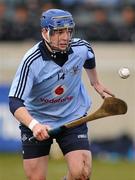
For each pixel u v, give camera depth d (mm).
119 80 48156
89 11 52375
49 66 19391
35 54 19281
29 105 20328
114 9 53156
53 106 20188
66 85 19828
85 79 46562
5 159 41312
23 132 20391
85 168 19609
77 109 20359
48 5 52000
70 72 19703
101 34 49906
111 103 18266
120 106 18250
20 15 51562
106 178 33531
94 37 49781
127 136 45906
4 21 50875
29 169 20516
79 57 19828
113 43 49156
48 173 35281
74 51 19703
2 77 47875
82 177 19609
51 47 19266
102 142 44281
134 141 46156
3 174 34469
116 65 48375
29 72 19156
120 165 39688
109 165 39625
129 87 48125
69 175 20203
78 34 49906
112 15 52562
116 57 48594
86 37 49719
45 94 19859
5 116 44406
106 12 52656
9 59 48219
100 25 50531
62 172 35719
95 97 46844
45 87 19672
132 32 50188
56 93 19859
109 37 49688
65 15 19094
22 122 18406
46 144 20281
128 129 47375
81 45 19984
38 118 20453
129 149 44312
